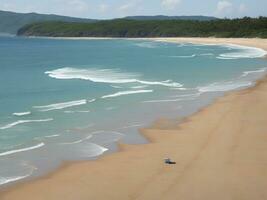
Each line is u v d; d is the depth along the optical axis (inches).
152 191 542.6
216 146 728.3
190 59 2524.6
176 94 1253.1
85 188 556.4
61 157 690.8
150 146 743.7
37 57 2942.9
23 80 1585.9
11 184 575.2
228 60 2388.0
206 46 4271.7
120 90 1334.9
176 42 5551.2
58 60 2642.7
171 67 2053.4
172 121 927.7
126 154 699.4
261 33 5418.3
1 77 1688.0
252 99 1146.7
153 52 3363.7
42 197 530.6
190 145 741.3
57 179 590.9
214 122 901.2
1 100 1170.0
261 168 616.7
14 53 3452.3
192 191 540.7
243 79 1557.6
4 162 665.6
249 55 2748.5
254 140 759.1
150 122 920.9
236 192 536.7
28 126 886.4
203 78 1609.3
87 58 2797.7
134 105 1099.9
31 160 676.1
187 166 630.5
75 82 1517.0
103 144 763.4
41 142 775.7
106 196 530.6
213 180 574.6
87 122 924.6
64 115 990.4
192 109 1042.7
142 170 618.5
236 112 987.9
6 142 771.4
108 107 1077.8
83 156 695.7
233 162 644.7
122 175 600.1
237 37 5679.1
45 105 1103.6
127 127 882.1
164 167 628.1
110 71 1898.4
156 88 1368.1
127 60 2564.0
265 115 953.5
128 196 529.7
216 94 1242.6
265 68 1930.4
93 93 1282.0
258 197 522.9
